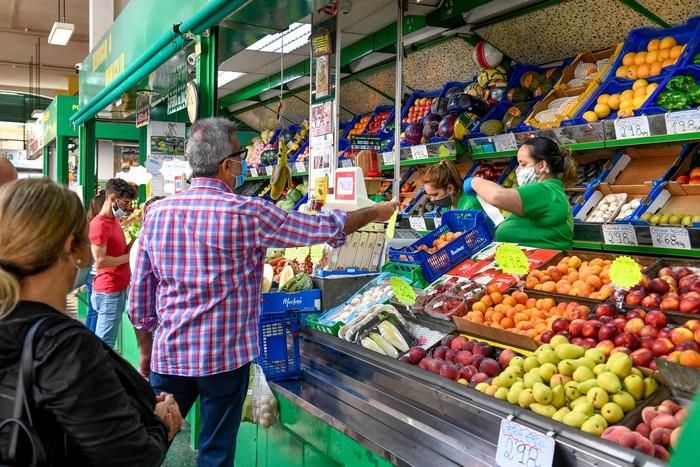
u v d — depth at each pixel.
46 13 16.89
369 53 6.79
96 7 10.82
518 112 5.70
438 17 5.66
